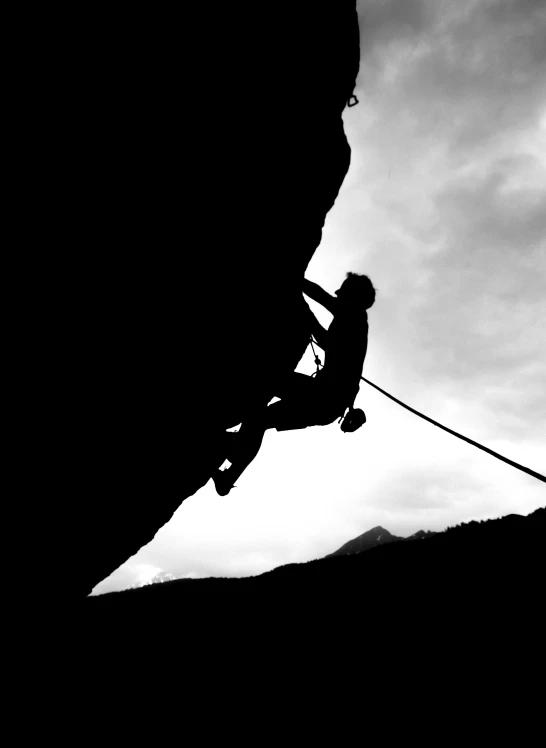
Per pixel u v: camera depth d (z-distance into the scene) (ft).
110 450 10.66
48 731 12.64
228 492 14.70
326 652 29.86
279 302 13.47
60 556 11.20
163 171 9.32
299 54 11.76
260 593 48.73
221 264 11.12
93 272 8.77
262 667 29.40
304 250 14.06
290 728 21.75
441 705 21.15
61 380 9.01
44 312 8.29
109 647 32.45
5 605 10.41
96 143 8.25
